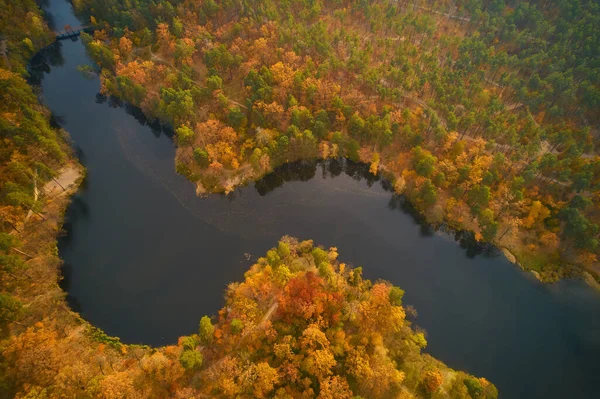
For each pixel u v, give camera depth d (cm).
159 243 14525
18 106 17762
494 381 11412
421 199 15412
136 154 17912
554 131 17088
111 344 11762
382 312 10756
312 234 14862
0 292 12100
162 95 17662
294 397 9606
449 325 12594
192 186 16288
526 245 14300
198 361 9788
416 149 15412
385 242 14775
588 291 13350
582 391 11431
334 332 10519
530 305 13175
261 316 11306
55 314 12025
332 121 17850
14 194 13388
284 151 16675
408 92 19175
